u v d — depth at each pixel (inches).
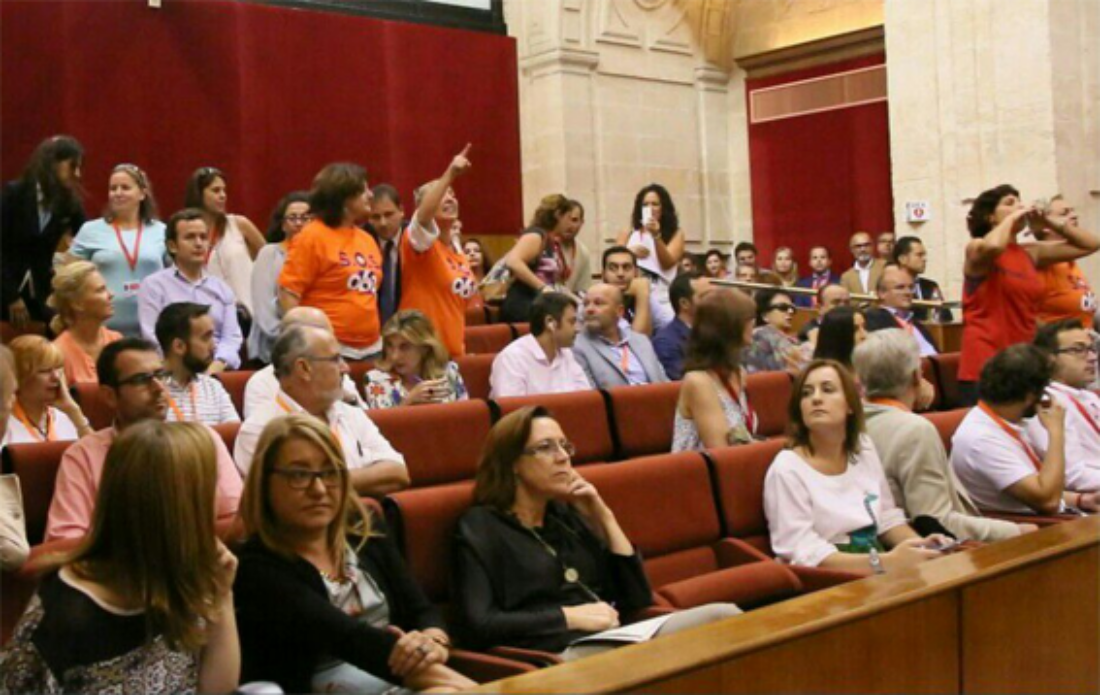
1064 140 328.2
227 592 99.7
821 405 154.1
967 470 176.2
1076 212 328.8
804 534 151.8
